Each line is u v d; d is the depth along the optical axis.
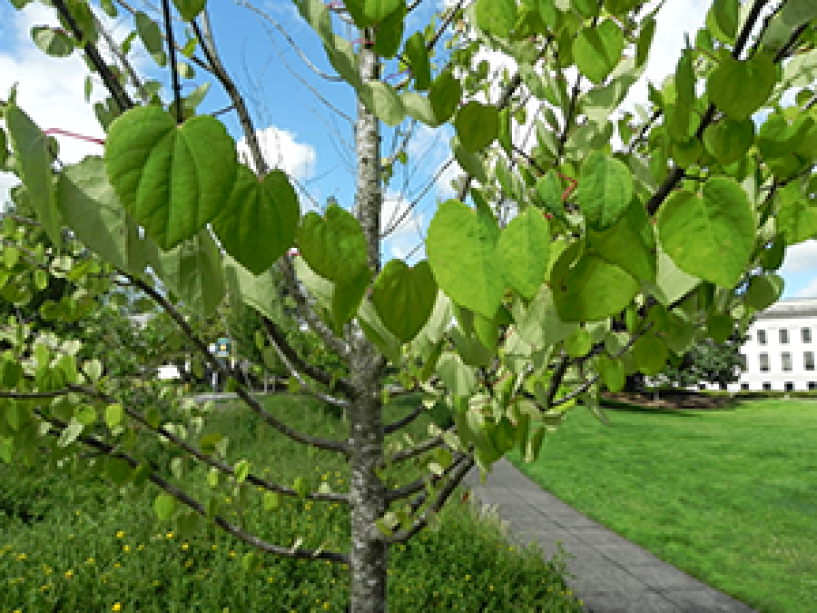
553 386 1.31
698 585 4.53
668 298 0.69
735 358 24.91
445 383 1.15
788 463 9.91
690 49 0.66
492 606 3.62
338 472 6.44
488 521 5.20
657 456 10.53
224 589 3.52
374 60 1.32
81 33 0.80
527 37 0.82
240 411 8.39
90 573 3.61
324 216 0.56
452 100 0.63
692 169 0.88
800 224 0.88
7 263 1.39
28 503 5.00
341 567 3.99
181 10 0.50
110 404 1.42
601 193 0.52
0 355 1.29
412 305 0.60
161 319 2.19
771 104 1.00
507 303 0.87
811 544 5.55
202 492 5.04
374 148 1.68
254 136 1.13
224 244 0.47
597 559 5.07
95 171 0.51
